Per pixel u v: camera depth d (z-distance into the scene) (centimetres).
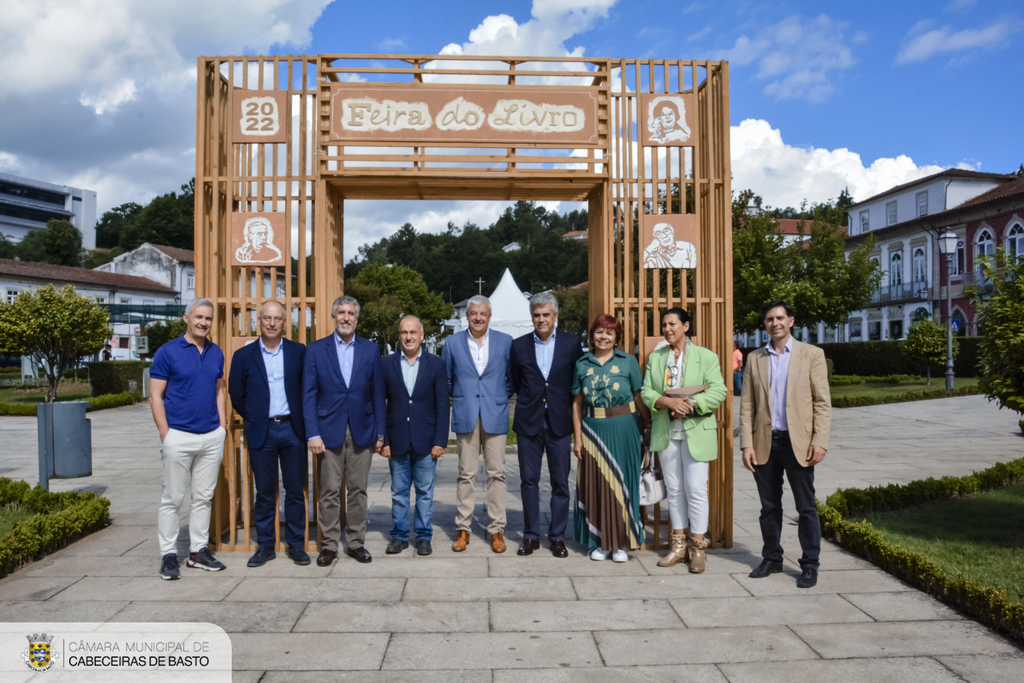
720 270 548
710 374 480
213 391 472
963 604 396
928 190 3425
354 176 538
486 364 519
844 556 509
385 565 484
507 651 343
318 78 535
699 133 552
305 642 352
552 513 513
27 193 7525
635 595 424
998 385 498
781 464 466
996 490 724
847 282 2023
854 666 328
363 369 495
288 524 495
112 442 1182
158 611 393
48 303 1777
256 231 531
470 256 8212
